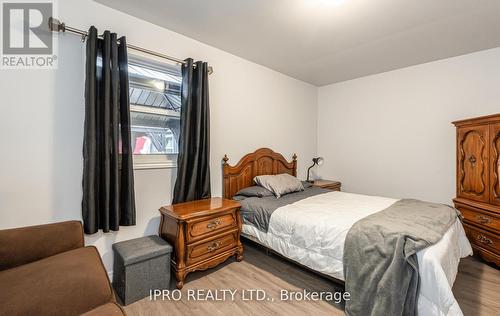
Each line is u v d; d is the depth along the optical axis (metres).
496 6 1.90
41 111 1.71
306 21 2.16
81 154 1.87
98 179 1.83
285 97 3.67
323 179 4.22
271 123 3.46
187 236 1.97
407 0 1.83
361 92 3.77
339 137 4.04
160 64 2.37
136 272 1.75
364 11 1.99
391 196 3.48
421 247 1.36
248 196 2.76
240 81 3.02
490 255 2.25
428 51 2.79
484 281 2.03
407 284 1.33
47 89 1.73
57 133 1.77
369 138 3.69
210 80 2.71
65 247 1.49
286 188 2.84
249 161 3.10
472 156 2.49
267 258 2.47
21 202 1.64
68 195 1.82
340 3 1.88
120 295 1.79
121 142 1.97
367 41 2.55
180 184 2.32
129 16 2.09
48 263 1.30
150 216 2.26
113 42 1.85
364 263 1.54
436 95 3.08
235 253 2.38
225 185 2.85
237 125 3.02
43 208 1.72
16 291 1.05
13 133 1.61
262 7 1.96
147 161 2.33
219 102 2.81
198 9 2.00
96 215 1.81
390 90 3.47
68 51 1.81
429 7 1.92
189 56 2.50
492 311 1.65
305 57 3.00
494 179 2.28
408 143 3.32
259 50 2.80
